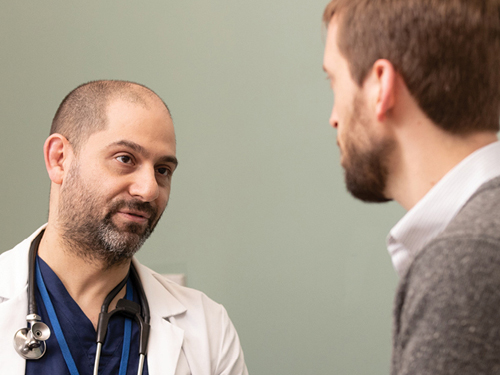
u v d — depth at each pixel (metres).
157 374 1.02
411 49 0.56
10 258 1.07
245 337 2.05
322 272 2.05
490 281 0.43
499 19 0.57
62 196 1.01
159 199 1.04
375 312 2.04
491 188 0.51
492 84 0.57
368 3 0.60
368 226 2.06
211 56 2.10
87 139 0.99
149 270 1.24
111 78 2.09
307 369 2.03
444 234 0.48
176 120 2.09
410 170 0.59
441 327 0.44
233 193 2.08
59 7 2.10
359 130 0.61
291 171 2.08
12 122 2.07
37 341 0.94
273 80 2.10
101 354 1.01
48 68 2.09
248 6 2.11
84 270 1.02
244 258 2.06
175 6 2.11
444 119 0.56
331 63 0.65
